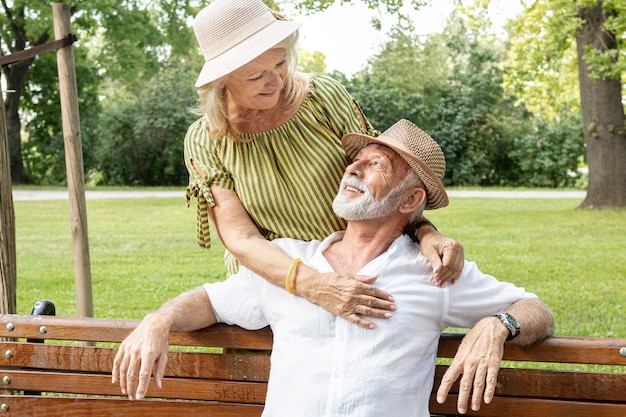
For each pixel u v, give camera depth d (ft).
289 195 7.80
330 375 6.96
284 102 7.73
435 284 7.12
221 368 7.82
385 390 6.88
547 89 53.11
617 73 38.06
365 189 7.23
